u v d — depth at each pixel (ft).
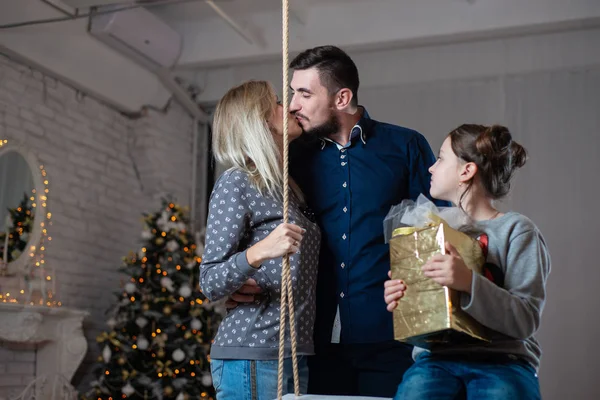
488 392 5.28
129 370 17.71
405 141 8.18
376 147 8.09
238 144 7.06
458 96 20.49
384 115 20.92
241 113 7.09
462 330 5.27
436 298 5.35
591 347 18.49
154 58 20.10
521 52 19.93
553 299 18.95
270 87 7.38
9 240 16.28
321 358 7.72
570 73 19.77
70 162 18.43
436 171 6.28
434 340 5.53
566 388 18.45
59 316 16.90
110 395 17.66
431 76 20.54
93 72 18.67
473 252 5.54
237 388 6.73
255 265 6.36
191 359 18.01
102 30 18.02
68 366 16.98
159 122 21.25
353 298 7.69
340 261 7.77
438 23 19.29
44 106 17.70
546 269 5.64
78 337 17.30
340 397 5.80
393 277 5.75
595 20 18.48
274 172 7.02
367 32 19.79
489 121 20.12
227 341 6.81
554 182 19.43
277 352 6.70
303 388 7.00
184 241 18.53
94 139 19.40
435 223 5.74
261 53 20.44
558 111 19.71
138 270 18.30
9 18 15.93
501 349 5.46
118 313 18.12
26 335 15.74
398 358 7.72
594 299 18.67
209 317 18.44
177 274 18.20
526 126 19.84
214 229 6.89
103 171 19.65
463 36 19.51
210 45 20.85
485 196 6.13
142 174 20.97
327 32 20.02
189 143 22.57
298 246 6.28
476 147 6.07
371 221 7.85
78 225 18.53
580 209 19.15
